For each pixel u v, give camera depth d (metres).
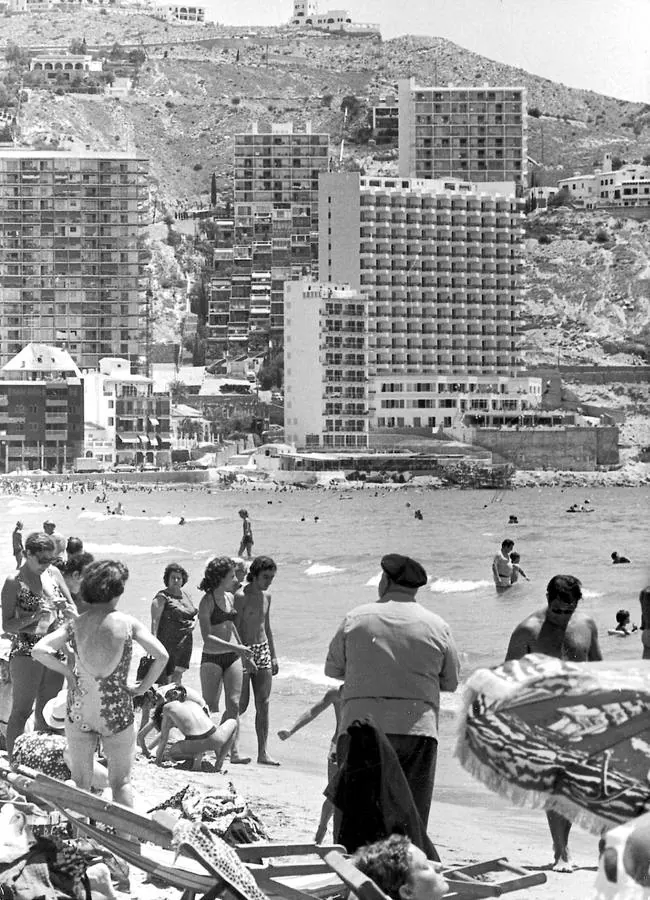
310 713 19.17
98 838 13.66
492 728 9.22
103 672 16.41
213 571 25.75
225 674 26.09
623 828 8.35
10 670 21.91
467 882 12.91
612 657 45.25
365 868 10.71
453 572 99.06
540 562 112.06
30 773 14.42
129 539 155.25
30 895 13.37
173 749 25.48
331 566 109.31
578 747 9.10
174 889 15.64
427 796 14.92
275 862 17.08
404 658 14.88
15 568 83.50
